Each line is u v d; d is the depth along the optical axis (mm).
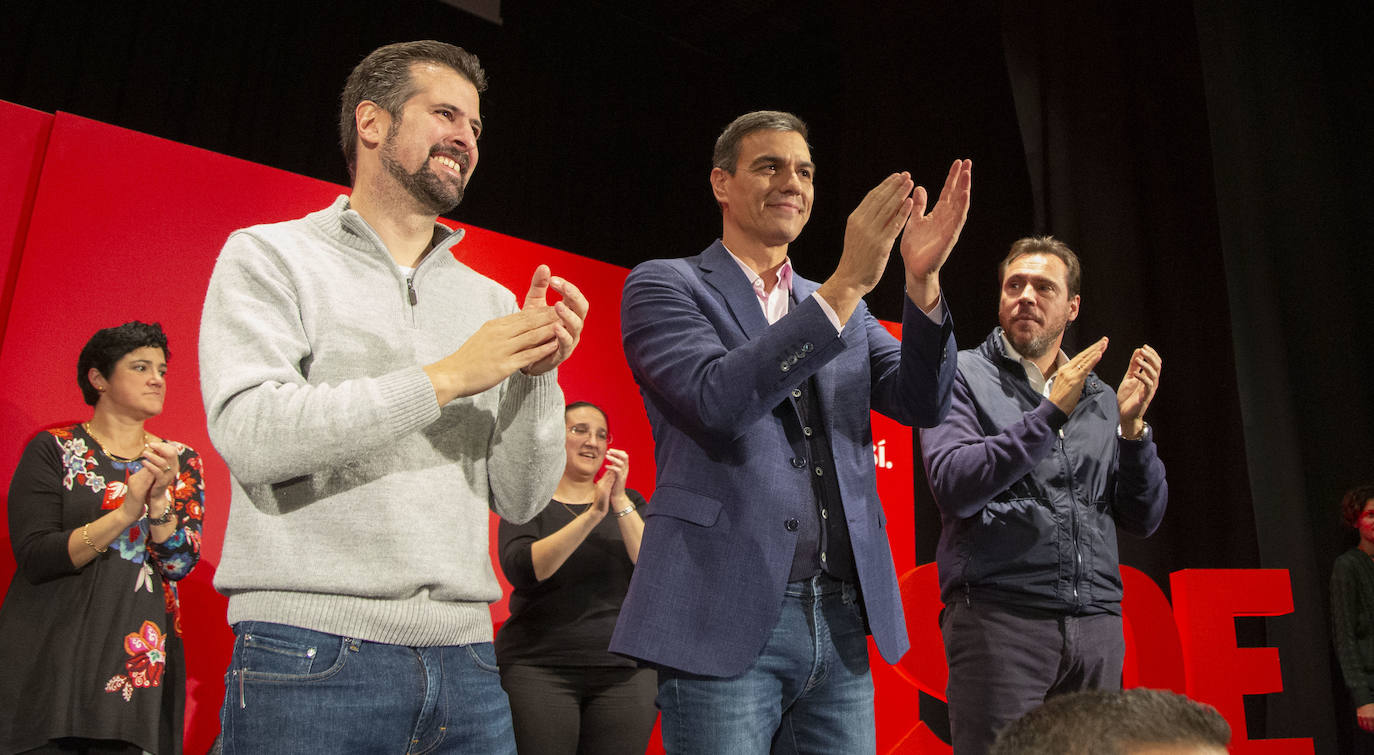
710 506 1400
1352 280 3717
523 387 1356
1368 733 3229
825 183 6207
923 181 4832
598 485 2645
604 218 5949
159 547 2363
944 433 2193
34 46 4344
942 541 2193
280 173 3020
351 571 1144
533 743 2533
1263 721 3484
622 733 2605
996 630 2037
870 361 1666
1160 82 4176
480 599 1249
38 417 2564
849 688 1411
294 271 1259
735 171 1688
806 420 1500
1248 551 3635
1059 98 4227
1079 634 2033
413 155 1356
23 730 2070
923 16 5004
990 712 1991
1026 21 4383
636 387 3598
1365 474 3545
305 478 1172
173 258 2812
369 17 5219
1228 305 3803
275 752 1082
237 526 1176
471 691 1213
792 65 6453
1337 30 3922
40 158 2725
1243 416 3654
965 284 4723
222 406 1135
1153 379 2209
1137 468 2227
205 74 4727
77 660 2146
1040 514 2086
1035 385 2396
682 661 1311
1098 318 3961
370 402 1106
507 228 5547
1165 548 3779
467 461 1303
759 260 1682
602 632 2643
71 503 2301
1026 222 4645
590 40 6094
